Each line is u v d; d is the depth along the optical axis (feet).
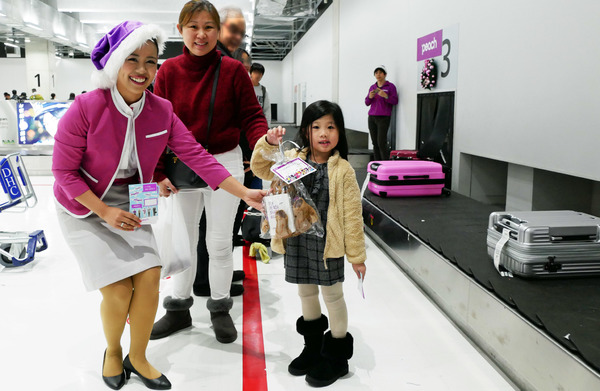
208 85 7.75
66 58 85.05
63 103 28.14
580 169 10.96
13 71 79.05
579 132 10.95
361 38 31.94
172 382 6.84
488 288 7.33
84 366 7.26
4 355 7.56
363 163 29.27
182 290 8.35
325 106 6.48
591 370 5.03
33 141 27.96
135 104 6.03
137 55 5.75
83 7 45.98
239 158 8.30
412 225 11.02
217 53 7.86
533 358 6.07
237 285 10.21
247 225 13.09
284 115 87.04
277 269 11.88
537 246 7.41
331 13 42.16
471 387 6.70
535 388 6.05
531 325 6.12
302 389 6.67
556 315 6.21
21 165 12.80
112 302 6.29
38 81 59.00
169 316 8.39
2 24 43.11
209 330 8.54
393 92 24.09
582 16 10.74
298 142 7.03
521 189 14.33
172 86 7.82
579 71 10.89
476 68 15.80
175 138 6.81
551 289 7.11
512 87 13.70
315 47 51.78
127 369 6.92
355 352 7.68
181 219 7.93
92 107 5.79
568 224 7.59
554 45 11.77
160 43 6.01
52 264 12.16
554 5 11.71
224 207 8.00
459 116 17.15
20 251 12.39
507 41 13.88
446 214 12.12
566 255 7.48
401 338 8.16
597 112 10.36
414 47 21.63
